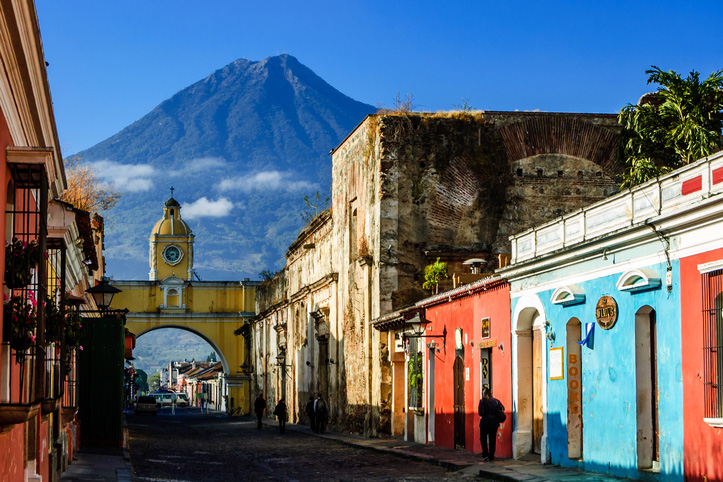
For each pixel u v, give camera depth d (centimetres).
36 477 1138
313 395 4147
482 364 2148
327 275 3709
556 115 3103
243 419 5412
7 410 836
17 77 897
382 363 3044
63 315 1284
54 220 1241
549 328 1789
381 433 3019
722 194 1166
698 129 2231
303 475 1852
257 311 6244
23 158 916
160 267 6750
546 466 1748
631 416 1466
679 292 1325
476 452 2158
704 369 1243
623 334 1500
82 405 2353
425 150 3075
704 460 1244
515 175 3078
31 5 837
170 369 19600
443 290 2875
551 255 1731
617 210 1531
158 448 2677
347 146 3509
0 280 872
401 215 3042
